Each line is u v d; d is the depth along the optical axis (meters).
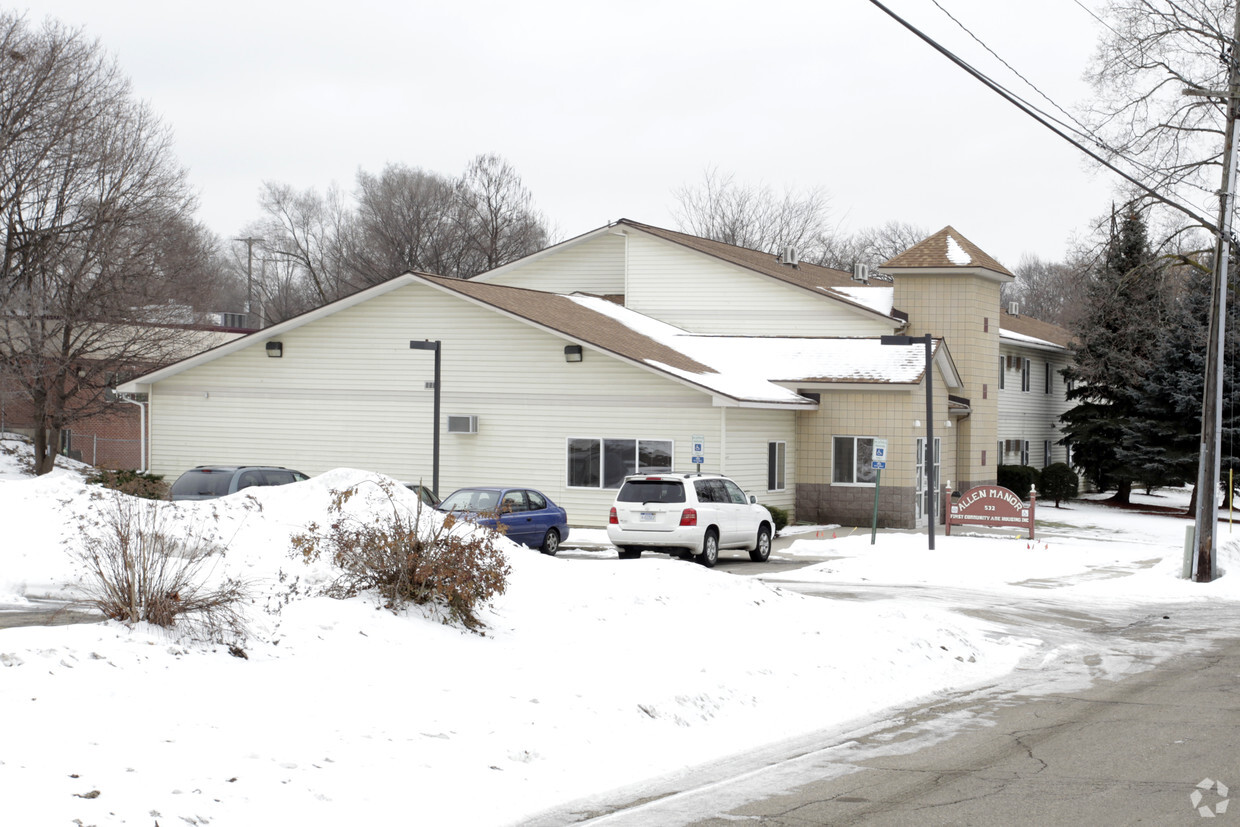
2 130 38.06
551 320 32.88
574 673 10.87
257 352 35.69
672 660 11.91
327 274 76.44
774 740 10.04
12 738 7.00
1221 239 24.06
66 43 39.47
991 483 41.12
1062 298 102.62
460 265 71.94
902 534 31.44
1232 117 23.88
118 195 39.59
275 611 10.83
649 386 31.36
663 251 41.97
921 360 35.31
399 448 34.09
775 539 30.67
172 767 7.17
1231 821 7.44
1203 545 24.12
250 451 35.72
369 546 12.40
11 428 47.62
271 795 7.16
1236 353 43.50
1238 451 43.47
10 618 12.52
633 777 8.68
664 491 23.88
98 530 14.05
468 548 12.64
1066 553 28.23
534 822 7.49
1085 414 48.56
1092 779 8.59
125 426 50.75
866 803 7.95
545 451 32.47
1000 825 7.39
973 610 18.81
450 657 10.74
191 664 8.98
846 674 12.54
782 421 34.19
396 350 34.09
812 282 43.41
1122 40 30.09
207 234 61.50
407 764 8.11
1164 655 15.13
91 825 6.23
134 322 39.84
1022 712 11.27
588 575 15.91
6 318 37.78
